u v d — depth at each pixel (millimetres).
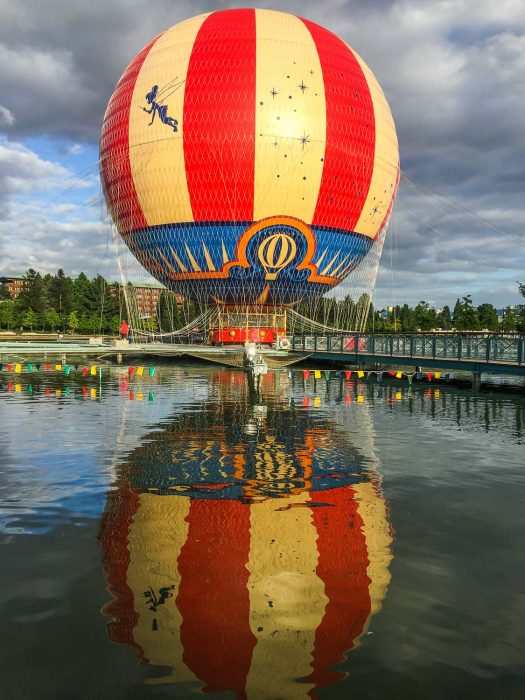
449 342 35844
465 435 17422
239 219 50438
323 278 56656
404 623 6469
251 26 50375
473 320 103500
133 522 9555
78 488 11516
